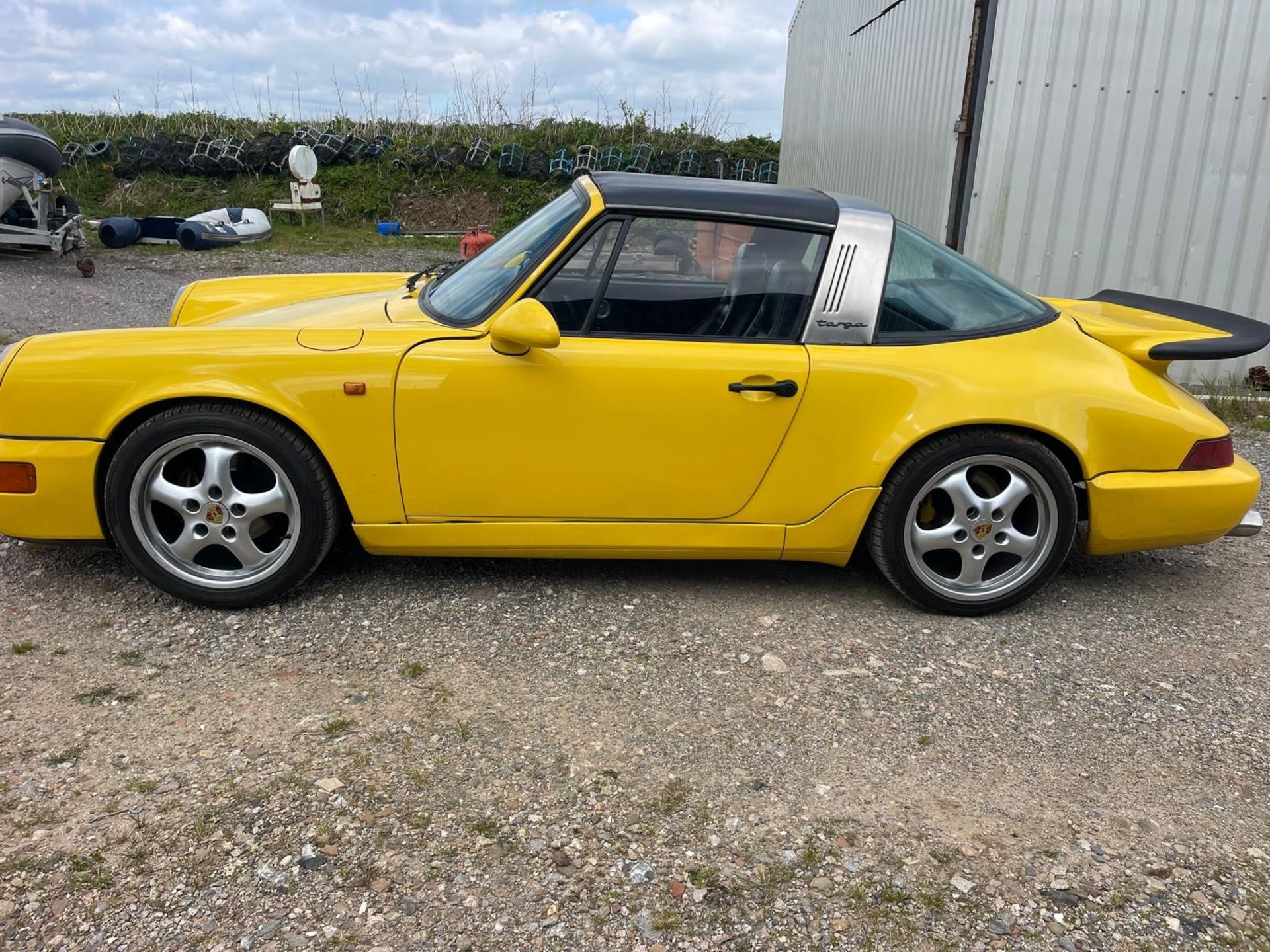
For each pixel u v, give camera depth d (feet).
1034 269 22.41
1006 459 10.09
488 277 10.39
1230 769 8.02
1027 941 6.06
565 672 9.10
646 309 9.86
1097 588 11.76
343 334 9.61
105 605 10.01
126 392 9.30
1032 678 9.44
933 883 6.53
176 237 47.26
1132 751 8.23
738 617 10.45
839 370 9.78
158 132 66.69
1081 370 10.32
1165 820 7.32
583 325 9.77
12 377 9.30
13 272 34.91
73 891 6.05
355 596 10.49
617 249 9.82
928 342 10.18
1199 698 9.15
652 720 8.36
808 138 46.16
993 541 10.42
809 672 9.34
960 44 23.03
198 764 7.40
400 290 12.10
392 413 9.47
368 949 5.74
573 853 6.64
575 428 9.64
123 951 5.63
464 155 65.41
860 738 8.23
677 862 6.61
